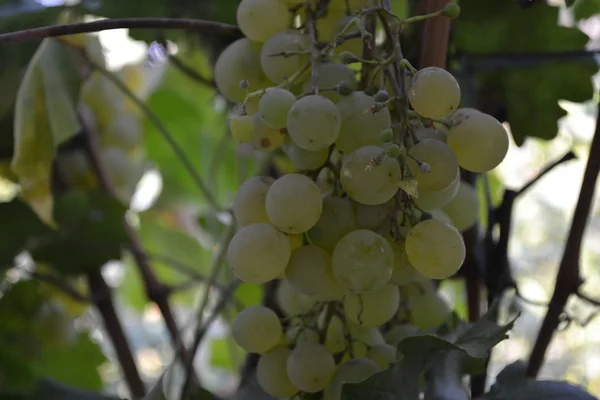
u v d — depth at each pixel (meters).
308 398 0.56
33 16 0.67
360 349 0.57
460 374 0.56
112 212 0.73
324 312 0.57
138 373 0.79
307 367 0.54
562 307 0.63
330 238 0.54
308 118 0.51
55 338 0.75
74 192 0.72
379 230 0.54
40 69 0.66
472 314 0.65
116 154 0.85
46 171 0.67
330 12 0.57
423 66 0.59
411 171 0.52
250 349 0.56
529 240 1.48
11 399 0.64
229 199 0.98
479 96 0.66
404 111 0.52
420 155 0.52
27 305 0.74
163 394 0.59
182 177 1.00
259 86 0.56
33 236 0.72
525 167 1.12
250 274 0.53
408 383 0.53
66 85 0.67
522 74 0.65
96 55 0.72
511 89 0.66
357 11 0.52
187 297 1.04
